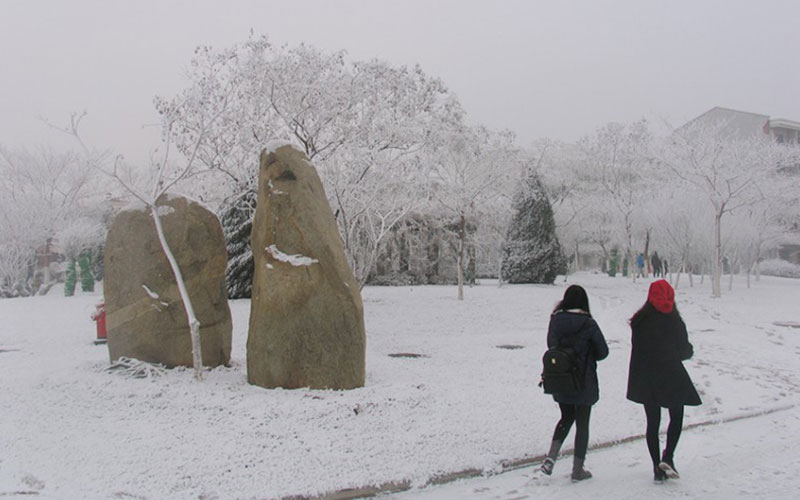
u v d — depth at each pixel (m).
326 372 7.39
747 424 7.93
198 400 6.86
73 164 31.05
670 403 5.58
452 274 29.16
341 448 5.89
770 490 5.36
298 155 7.92
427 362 10.66
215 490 4.99
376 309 17.91
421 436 6.36
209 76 15.95
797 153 28.22
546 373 5.66
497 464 6.01
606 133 34.97
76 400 6.83
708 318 18.23
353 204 15.82
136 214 8.48
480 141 22.31
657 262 37.59
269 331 7.47
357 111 16.97
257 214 7.95
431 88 17.34
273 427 6.16
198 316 8.48
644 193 32.16
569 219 35.75
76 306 18.59
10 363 9.68
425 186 18.05
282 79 16.62
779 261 44.41
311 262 7.46
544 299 20.47
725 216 26.80
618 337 14.55
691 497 5.20
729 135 31.81
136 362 8.06
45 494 4.74
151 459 5.41
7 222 26.56
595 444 6.73
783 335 15.51
